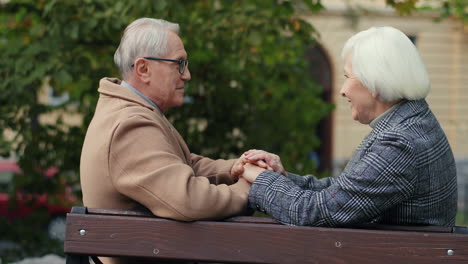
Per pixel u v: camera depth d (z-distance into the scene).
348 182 2.09
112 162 2.20
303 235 2.09
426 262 2.05
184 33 4.71
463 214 11.08
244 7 4.84
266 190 2.22
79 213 2.11
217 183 2.75
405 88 2.12
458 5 5.61
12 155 5.42
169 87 2.47
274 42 5.07
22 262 4.99
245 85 5.58
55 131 5.33
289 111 5.79
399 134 2.07
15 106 4.95
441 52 15.17
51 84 5.21
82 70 4.76
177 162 2.19
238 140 5.57
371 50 2.15
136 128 2.23
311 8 5.20
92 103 5.02
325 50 14.58
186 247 2.10
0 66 4.75
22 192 5.79
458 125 14.87
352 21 8.42
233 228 2.10
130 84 2.47
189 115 5.44
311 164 5.79
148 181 2.14
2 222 5.78
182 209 2.09
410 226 2.11
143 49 2.43
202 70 5.41
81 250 2.08
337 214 2.09
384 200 2.07
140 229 2.10
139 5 4.28
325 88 14.76
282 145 5.88
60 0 4.41
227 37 4.77
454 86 15.30
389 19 14.29
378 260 2.06
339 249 2.07
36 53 4.71
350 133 14.89
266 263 2.09
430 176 2.10
